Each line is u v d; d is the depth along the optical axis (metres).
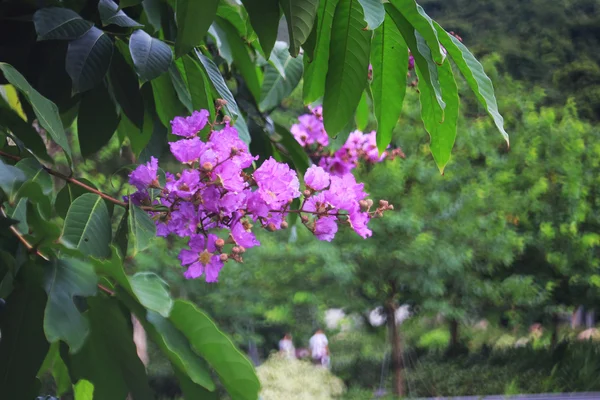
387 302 14.18
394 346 14.75
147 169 1.49
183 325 1.30
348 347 18.11
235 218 1.49
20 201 1.34
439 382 16.36
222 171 1.45
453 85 1.65
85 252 1.37
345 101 1.67
